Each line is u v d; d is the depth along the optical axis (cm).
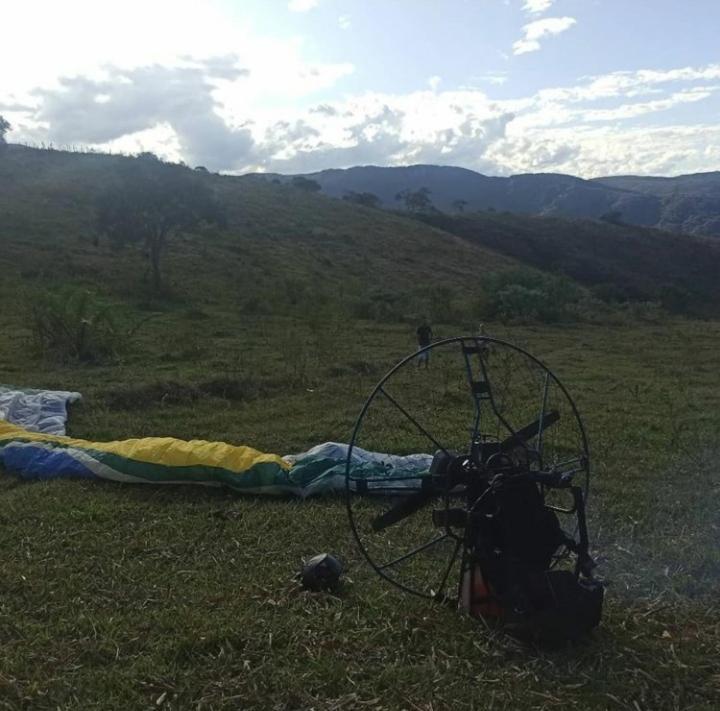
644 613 433
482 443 423
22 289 2184
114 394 1055
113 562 496
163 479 652
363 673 366
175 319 2134
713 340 2267
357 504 617
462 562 426
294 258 3959
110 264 3106
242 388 1151
